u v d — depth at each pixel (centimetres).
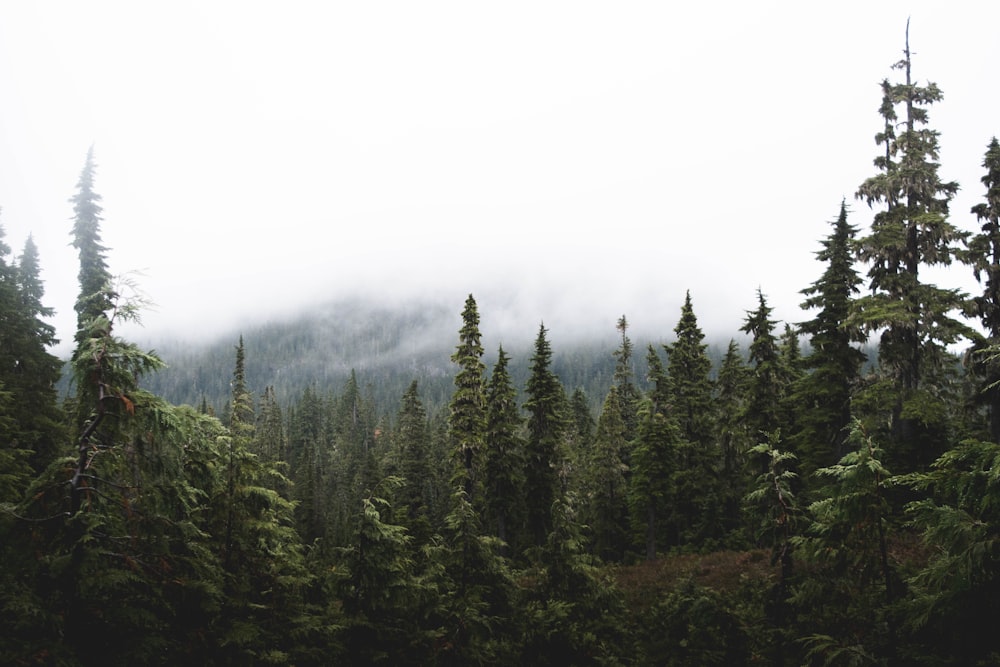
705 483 3538
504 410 3297
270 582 1040
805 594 1085
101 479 690
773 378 2911
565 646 1272
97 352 678
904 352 2006
